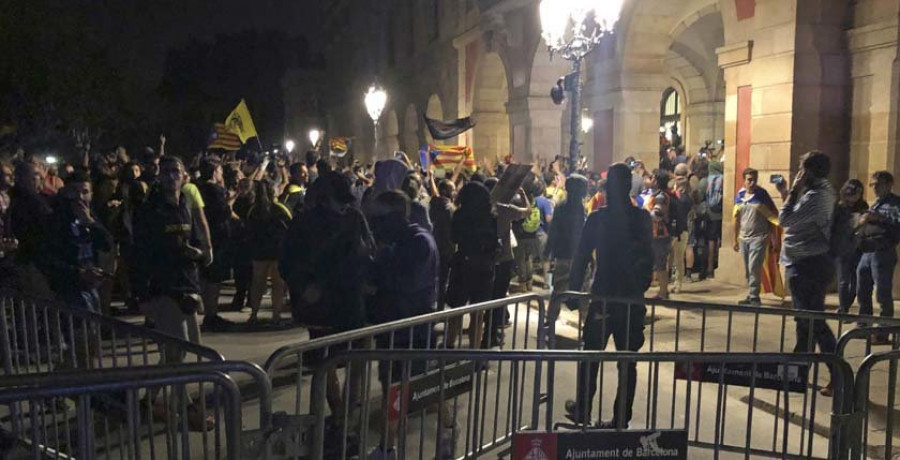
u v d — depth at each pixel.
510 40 20.66
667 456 3.23
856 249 8.04
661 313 9.97
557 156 16.83
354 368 5.23
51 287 6.25
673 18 15.27
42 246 6.23
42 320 5.88
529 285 11.68
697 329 9.02
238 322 10.01
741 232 10.23
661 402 6.48
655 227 10.46
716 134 24.09
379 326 4.22
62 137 31.28
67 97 30.44
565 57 9.09
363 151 43.34
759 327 9.10
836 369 3.78
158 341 3.85
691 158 18.78
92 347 5.61
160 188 5.80
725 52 11.89
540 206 12.41
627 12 15.18
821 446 5.60
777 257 10.05
